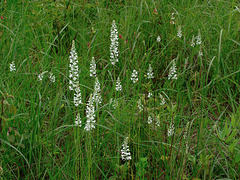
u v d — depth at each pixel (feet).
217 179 2.25
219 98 3.34
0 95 2.64
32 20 3.69
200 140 2.57
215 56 3.43
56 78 3.12
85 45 3.69
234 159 2.37
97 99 2.40
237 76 3.42
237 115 2.68
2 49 3.40
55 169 2.34
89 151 2.30
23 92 2.85
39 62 3.21
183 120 2.96
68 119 2.83
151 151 2.56
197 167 2.34
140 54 3.79
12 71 2.93
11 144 2.35
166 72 3.61
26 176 2.28
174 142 2.51
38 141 2.38
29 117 2.53
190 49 3.69
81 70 3.19
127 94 2.95
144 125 2.63
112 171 2.47
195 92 3.22
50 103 2.61
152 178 2.43
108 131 2.62
